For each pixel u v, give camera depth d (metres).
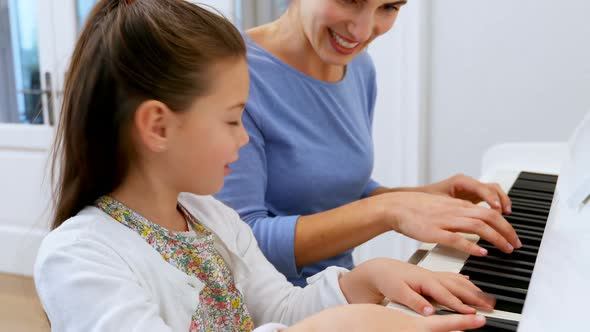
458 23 1.99
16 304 2.32
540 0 1.90
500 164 1.36
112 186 0.76
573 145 1.10
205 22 0.75
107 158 0.74
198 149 0.73
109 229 0.72
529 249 0.78
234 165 1.01
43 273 0.67
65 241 0.69
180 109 0.71
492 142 2.03
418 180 2.09
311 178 1.08
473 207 0.84
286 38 1.13
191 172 0.74
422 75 2.03
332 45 1.02
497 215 0.82
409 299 0.65
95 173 0.75
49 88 2.41
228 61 0.74
